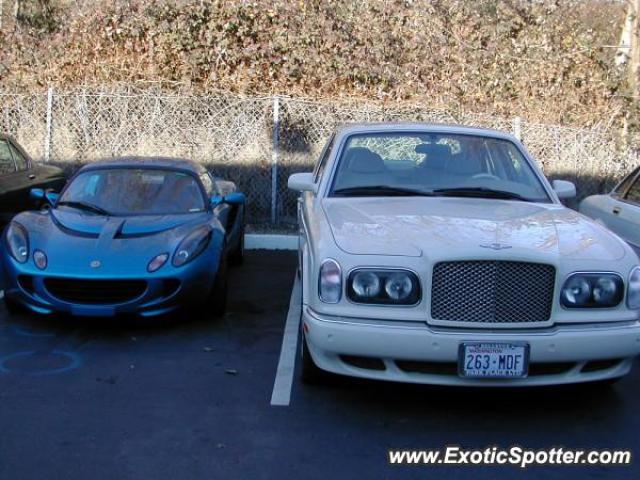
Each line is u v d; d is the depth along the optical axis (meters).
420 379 3.94
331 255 4.03
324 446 3.81
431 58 11.35
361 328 3.86
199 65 11.16
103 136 10.62
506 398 4.53
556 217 4.76
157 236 5.82
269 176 10.45
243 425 4.04
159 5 11.08
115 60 11.27
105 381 4.64
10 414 4.10
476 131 5.79
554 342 3.85
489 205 4.98
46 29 12.41
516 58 11.39
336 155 5.53
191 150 10.55
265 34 11.12
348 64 11.15
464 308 3.89
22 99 10.74
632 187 6.66
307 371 4.55
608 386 4.73
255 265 8.38
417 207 4.81
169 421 4.07
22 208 8.53
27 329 5.63
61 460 3.58
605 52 11.48
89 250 5.58
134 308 5.44
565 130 10.61
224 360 5.09
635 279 4.09
